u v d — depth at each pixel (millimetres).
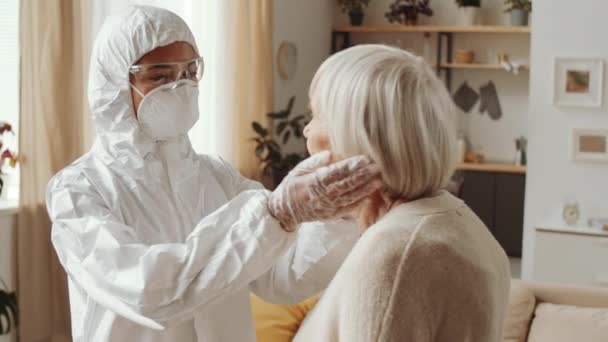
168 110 1627
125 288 1292
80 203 1515
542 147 4777
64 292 3662
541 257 4605
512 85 6793
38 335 3559
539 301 3090
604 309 2873
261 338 2576
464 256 962
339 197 1063
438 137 1015
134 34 1604
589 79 4609
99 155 1653
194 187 1721
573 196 4738
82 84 3594
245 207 1278
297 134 5340
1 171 3602
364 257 961
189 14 4504
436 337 946
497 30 6379
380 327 924
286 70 5875
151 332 1553
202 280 1255
